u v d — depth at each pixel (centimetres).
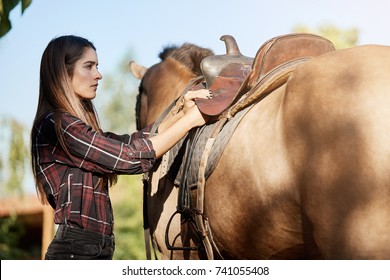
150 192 450
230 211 324
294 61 341
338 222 260
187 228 402
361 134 255
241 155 311
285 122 285
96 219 347
